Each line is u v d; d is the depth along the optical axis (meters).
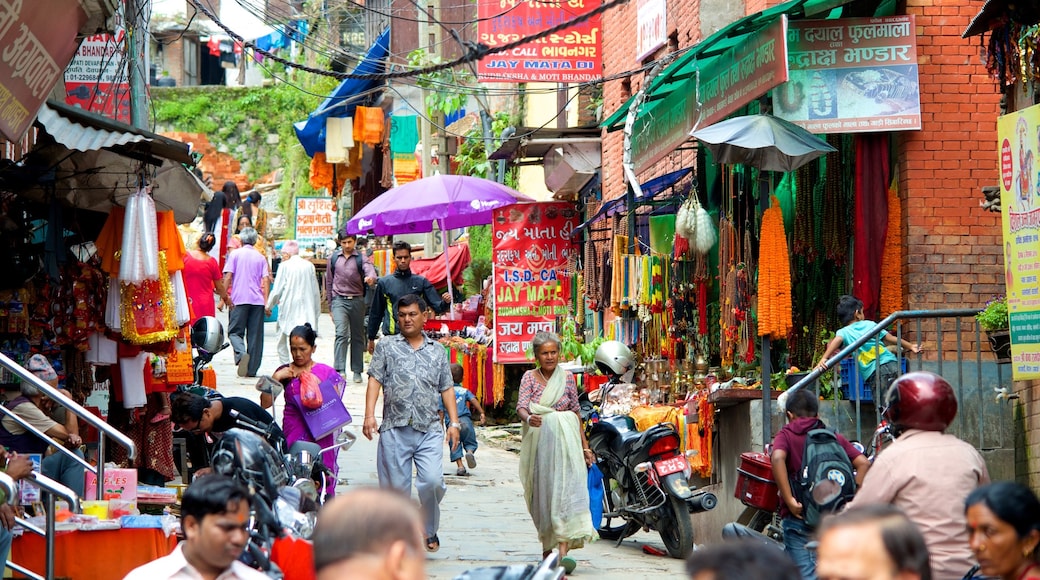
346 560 3.22
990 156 11.69
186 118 46.62
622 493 11.36
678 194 15.42
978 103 11.70
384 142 30.86
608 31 19.73
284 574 7.09
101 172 11.53
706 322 13.88
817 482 7.73
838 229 12.06
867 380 11.14
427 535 10.30
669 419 12.54
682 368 13.80
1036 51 9.41
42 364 9.90
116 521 7.83
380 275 28.34
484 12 17.20
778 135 11.05
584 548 11.56
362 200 36.50
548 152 20.25
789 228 13.02
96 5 9.68
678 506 10.82
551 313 18.80
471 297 22.81
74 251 13.21
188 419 9.66
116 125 10.04
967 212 11.67
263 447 6.28
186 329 12.46
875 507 4.02
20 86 8.81
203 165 45.84
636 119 15.02
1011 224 9.59
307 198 37.22
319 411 10.49
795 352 12.59
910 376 6.23
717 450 12.48
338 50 15.45
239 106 46.81
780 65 10.83
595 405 13.04
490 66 17.19
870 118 11.53
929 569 3.99
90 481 9.05
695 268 14.11
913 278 11.62
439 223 20.45
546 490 10.05
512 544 11.26
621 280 14.98
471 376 19.56
